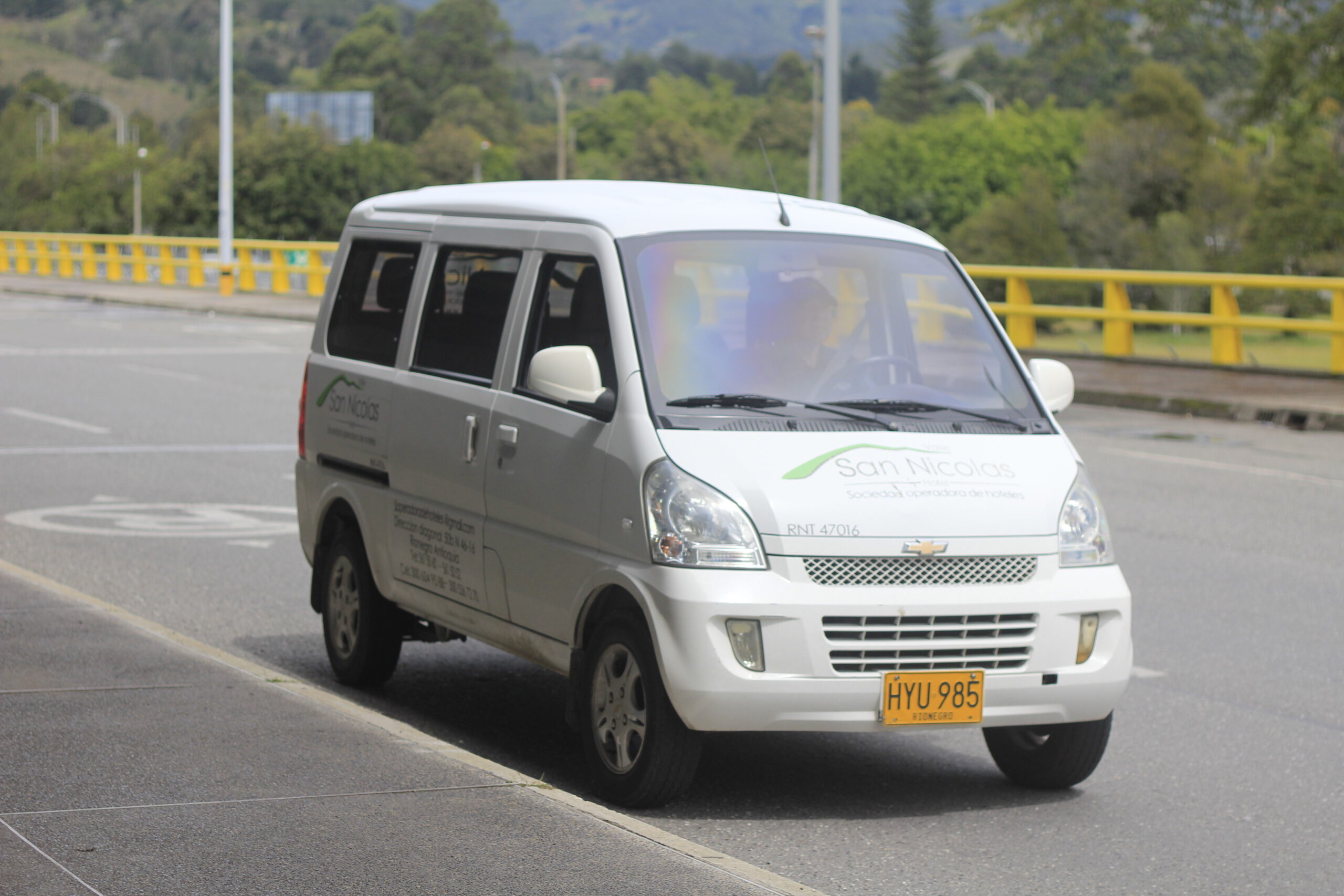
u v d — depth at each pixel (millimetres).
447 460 15719
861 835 13242
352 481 17500
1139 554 25984
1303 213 117688
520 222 15688
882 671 13039
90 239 124250
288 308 88562
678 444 13328
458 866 10906
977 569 13336
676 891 10547
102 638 17500
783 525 12953
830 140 57219
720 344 14180
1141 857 12836
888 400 14359
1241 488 32750
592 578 13641
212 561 24312
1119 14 82625
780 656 12820
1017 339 59750
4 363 56625
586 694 13945
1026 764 14695
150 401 45688
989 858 12719
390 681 18219
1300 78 84812
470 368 15742
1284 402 44438
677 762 13195
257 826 11602
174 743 13633
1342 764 15539
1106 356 56688
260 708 14812
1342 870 12633
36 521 27156
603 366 14164
